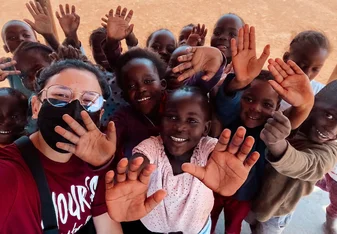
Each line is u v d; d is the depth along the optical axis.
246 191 0.80
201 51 0.71
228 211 0.88
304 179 0.71
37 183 0.52
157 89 0.82
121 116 0.84
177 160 0.67
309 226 1.14
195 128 0.65
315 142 0.73
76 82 0.57
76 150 0.53
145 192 0.52
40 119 0.55
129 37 1.47
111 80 0.96
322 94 0.73
